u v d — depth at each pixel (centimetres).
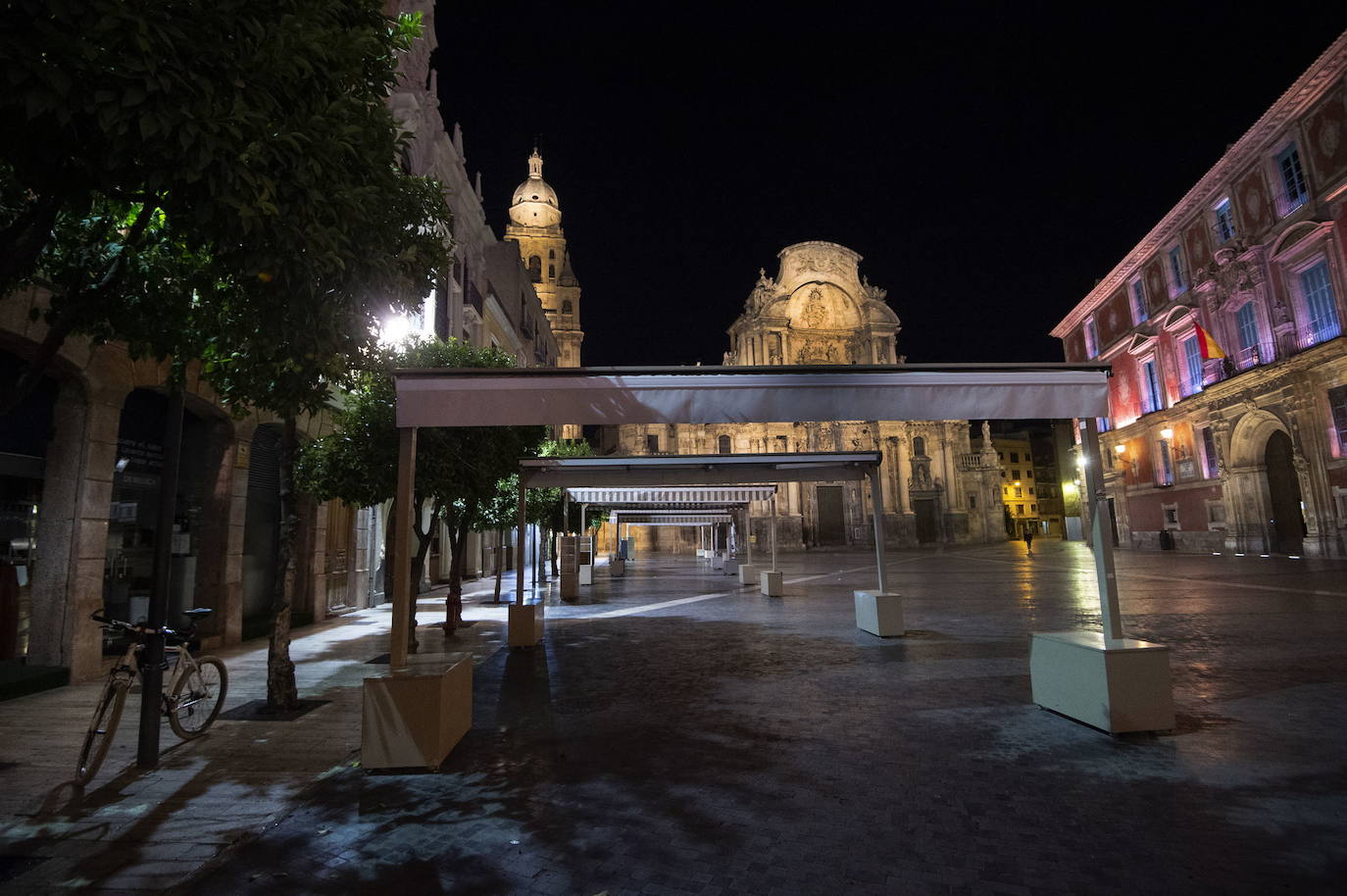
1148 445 3597
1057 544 5972
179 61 308
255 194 348
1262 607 1302
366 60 457
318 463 953
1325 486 2406
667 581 2623
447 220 578
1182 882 331
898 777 479
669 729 612
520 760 535
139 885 349
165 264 496
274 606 708
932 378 577
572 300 7700
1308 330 2520
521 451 1108
